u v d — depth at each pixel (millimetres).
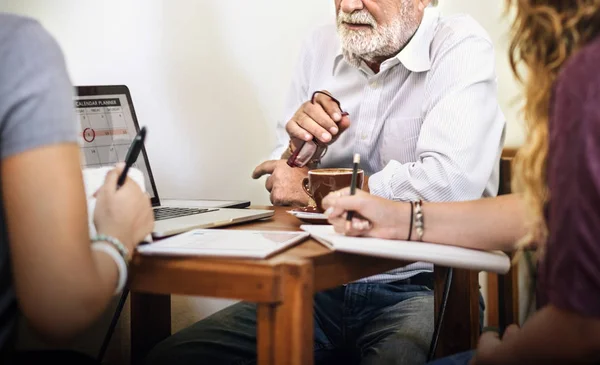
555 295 756
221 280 990
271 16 2131
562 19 839
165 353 1531
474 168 1648
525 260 2674
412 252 1085
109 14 1864
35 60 857
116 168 1073
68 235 856
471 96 1695
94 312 912
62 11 1806
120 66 1888
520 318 2701
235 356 1533
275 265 952
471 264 1116
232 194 2113
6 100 839
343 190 1224
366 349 1527
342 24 1813
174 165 1980
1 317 888
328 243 1097
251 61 2105
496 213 1176
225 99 2066
